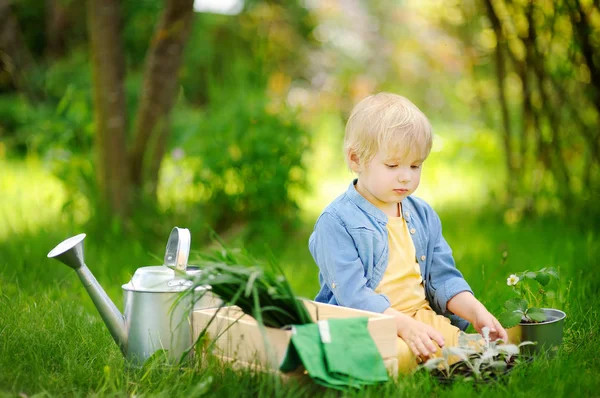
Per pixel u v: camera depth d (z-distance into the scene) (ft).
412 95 35.29
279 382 5.92
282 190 17.89
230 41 33.32
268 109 18.84
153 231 15.93
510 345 6.50
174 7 16.39
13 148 32.35
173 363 6.72
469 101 22.53
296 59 41.73
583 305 8.84
